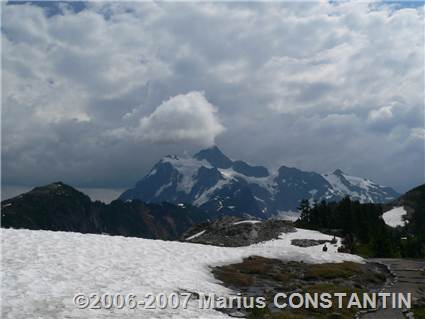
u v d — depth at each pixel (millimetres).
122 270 28469
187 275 30047
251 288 30125
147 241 38375
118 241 36344
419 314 25609
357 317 24984
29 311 19578
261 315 23156
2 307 19625
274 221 96562
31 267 26094
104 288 24219
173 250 36844
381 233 89375
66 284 23969
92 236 36719
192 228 108312
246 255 40125
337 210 112000
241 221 97688
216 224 98625
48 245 31641
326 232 96125
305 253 43344
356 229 99375
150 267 30031
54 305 20672
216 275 32125
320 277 35656
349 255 47625
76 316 19734
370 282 36656
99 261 29703
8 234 33531
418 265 45656
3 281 22828
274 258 40719
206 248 39750
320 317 24062
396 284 36312
